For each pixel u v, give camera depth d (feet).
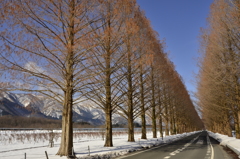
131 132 67.92
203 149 49.70
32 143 74.23
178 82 120.06
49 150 47.24
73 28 34.76
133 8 49.01
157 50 65.16
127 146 52.70
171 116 150.41
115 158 34.65
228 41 49.14
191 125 304.09
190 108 207.00
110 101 53.47
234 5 41.68
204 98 103.14
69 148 35.94
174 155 37.55
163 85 86.48
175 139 100.37
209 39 52.70
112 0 37.63
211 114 137.49
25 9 30.55
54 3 32.78
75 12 33.78
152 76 69.92
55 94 36.19
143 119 84.58
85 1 33.68
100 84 47.83
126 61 44.04
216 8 49.78
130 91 62.69
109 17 37.88
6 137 89.10
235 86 62.18
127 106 69.36
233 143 56.75
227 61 52.06
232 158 33.96
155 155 37.78
